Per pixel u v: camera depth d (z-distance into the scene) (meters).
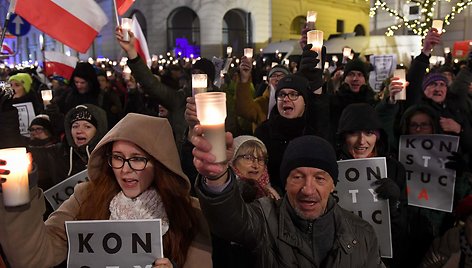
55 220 2.06
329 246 2.03
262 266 1.98
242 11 31.23
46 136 3.81
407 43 14.51
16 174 1.66
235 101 5.36
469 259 2.77
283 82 3.40
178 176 2.07
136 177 2.01
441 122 3.72
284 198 2.11
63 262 2.09
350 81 4.82
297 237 2.01
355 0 36.56
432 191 3.48
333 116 4.64
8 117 1.93
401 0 24.61
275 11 31.50
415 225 3.32
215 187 1.68
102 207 2.06
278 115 3.50
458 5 17.84
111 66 17.42
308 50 3.29
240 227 1.78
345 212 2.14
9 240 1.75
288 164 2.04
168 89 4.44
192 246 2.08
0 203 1.72
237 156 2.99
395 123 3.93
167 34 30.14
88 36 4.80
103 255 1.96
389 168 3.11
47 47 34.59
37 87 10.61
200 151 1.47
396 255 3.02
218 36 29.97
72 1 4.66
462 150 3.77
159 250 1.95
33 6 4.54
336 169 2.05
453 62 12.57
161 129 2.04
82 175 3.11
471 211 2.72
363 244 2.04
